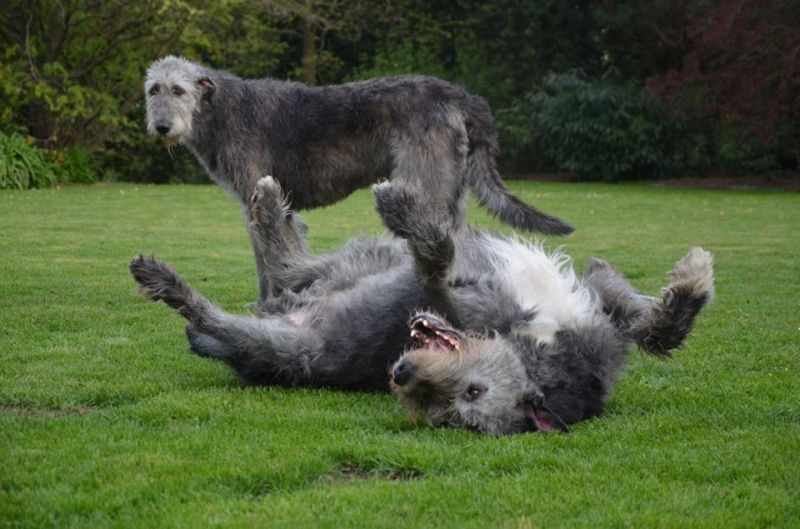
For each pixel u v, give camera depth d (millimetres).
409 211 5273
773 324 8156
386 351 5660
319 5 31828
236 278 10633
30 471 4305
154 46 27812
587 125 29984
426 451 4574
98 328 7656
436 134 9016
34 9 26000
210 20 28578
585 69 33750
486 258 5684
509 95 33781
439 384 4926
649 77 30875
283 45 32781
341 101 9133
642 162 30000
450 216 9117
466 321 5328
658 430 5051
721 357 6895
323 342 5781
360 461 4516
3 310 8367
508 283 5441
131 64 27781
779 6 26453
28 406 5516
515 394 4957
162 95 8961
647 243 14484
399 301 5648
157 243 13719
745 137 29016
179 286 5656
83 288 9594
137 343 7121
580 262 12195
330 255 6734
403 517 3828
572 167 30578
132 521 3770
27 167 24547
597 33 33094
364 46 35438
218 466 4340
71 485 4137
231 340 5727
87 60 27281
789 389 5992
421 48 34594
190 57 29125
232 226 16219
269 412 5297
